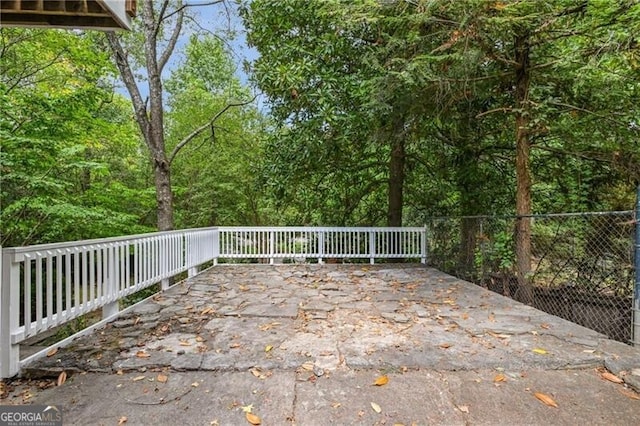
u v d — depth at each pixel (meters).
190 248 6.26
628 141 5.15
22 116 6.45
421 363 2.68
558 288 4.33
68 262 3.12
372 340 3.17
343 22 5.50
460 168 7.91
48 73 8.09
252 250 8.05
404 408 2.12
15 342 2.51
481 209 7.99
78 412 2.06
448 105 5.73
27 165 6.47
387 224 9.38
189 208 13.16
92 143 8.20
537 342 3.10
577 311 3.99
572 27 4.71
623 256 3.38
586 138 5.37
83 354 2.82
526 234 4.95
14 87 7.18
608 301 3.56
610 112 5.12
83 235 7.79
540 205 7.37
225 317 3.89
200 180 12.95
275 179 8.40
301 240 8.09
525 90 5.32
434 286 5.63
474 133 7.20
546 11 4.43
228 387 2.35
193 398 2.21
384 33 5.62
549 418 2.03
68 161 7.18
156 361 2.69
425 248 8.13
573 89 4.83
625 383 2.41
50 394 2.27
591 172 6.29
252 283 5.86
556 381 2.45
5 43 7.49
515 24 4.36
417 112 5.91
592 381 2.45
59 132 6.75
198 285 5.68
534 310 4.19
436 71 5.04
